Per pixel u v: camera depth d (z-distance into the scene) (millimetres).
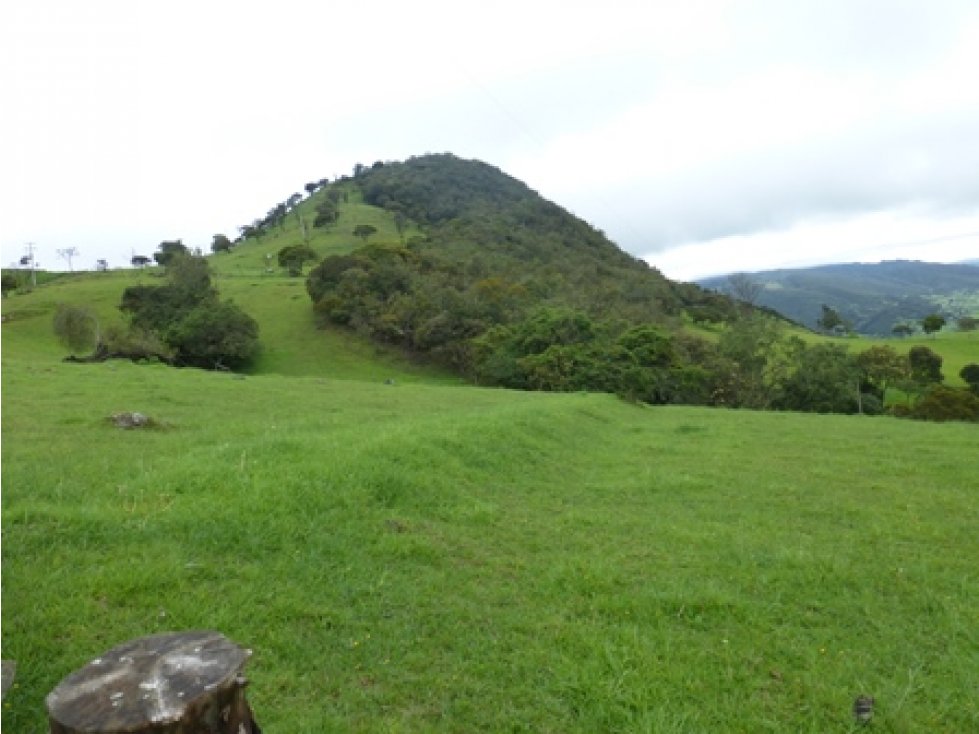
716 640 5676
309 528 7066
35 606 5027
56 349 51250
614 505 9930
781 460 14234
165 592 5469
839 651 5582
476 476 10281
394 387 28141
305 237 109875
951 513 10188
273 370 52281
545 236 105250
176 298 57406
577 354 40938
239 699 3180
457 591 6285
